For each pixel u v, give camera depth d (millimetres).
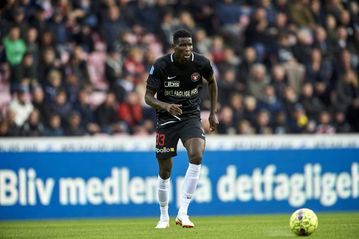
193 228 24875
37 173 35031
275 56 49688
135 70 46094
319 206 38875
